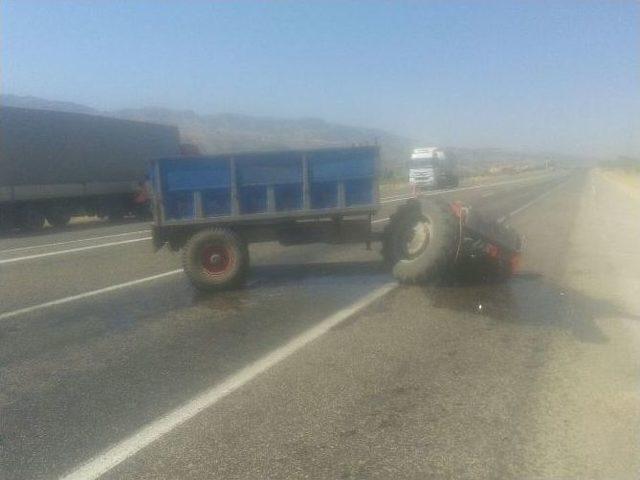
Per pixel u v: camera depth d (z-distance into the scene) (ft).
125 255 52.65
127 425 17.46
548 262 42.83
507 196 123.44
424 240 35.12
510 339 24.49
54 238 72.08
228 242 35.65
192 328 27.53
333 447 15.67
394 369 21.15
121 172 95.66
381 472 14.42
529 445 15.53
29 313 31.81
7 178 77.00
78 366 22.76
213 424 17.25
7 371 22.53
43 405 19.16
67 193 85.87
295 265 43.98
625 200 106.42
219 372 21.47
